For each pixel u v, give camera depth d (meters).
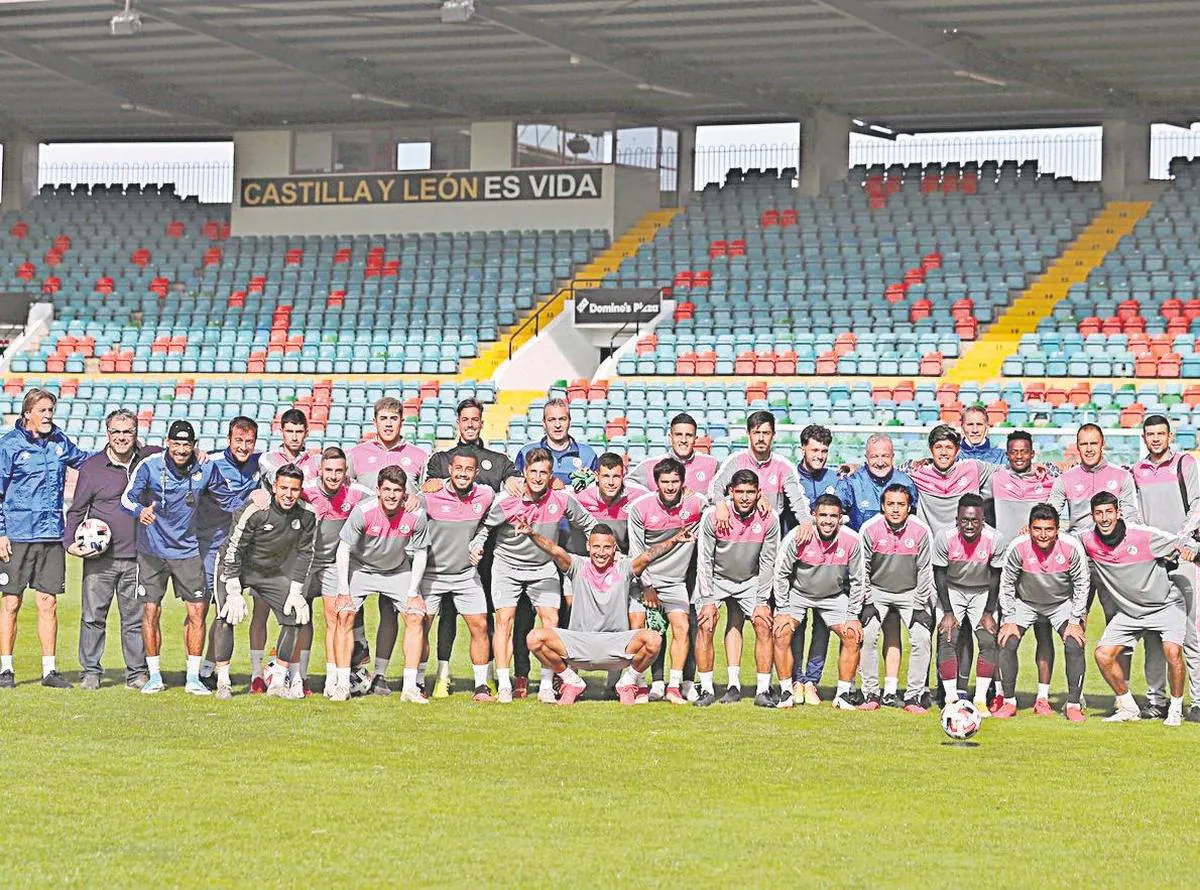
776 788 7.95
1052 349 25.58
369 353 28.75
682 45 25.50
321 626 15.08
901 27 23.20
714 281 28.73
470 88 29.00
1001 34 24.09
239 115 31.70
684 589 10.73
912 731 9.63
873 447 10.90
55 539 10.90
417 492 10.93
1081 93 27.28
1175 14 22.81
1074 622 10.17
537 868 6.36
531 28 23.86
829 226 29.41
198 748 8.73
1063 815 7.44
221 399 27.81
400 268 30.48
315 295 30.27
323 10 23.78
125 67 28.28
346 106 30.77
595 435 25.17
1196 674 10.18
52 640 10.94
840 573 10.49
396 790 7.75
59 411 28.23
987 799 7.77
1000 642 10.41
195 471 10.56
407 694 10.52
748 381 26.17
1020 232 28.53
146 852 6.54
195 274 31.55
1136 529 9.97
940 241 28.67
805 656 13.47
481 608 10.72
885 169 30.59
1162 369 24.34
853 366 25.84
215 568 10.75
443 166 31.22
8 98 30.97
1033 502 10.83
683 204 31.72
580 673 12.23
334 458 10.45
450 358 28.11
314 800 7.51
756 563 10.59
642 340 27.27
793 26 24.17
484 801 7.54
